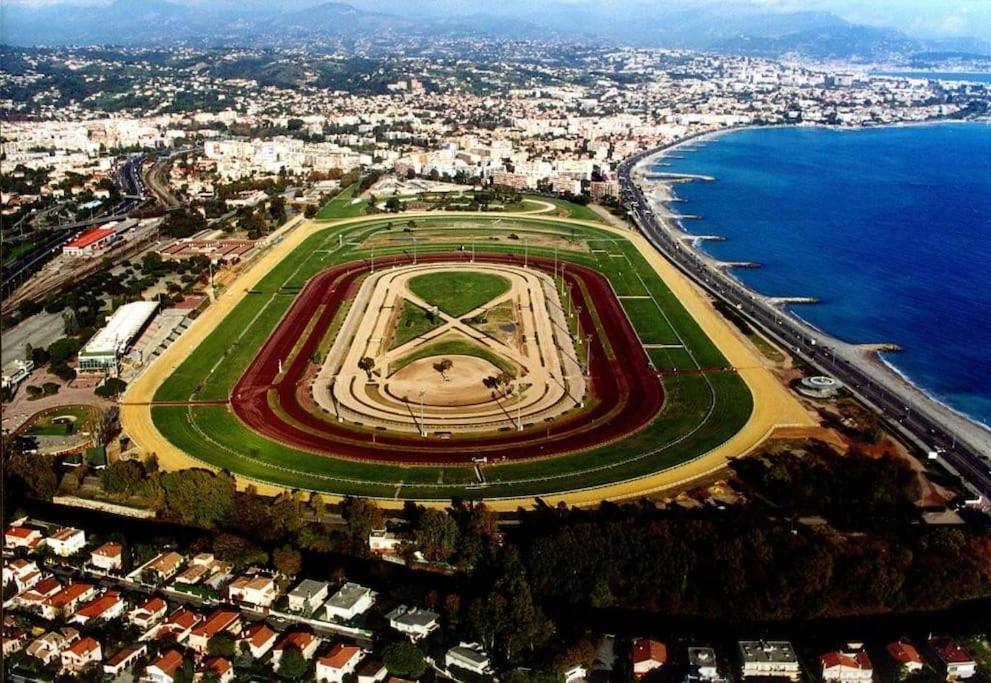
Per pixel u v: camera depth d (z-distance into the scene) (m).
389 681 178.38
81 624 195.38
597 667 186.12
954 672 184.62
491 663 185.75
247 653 187.88
